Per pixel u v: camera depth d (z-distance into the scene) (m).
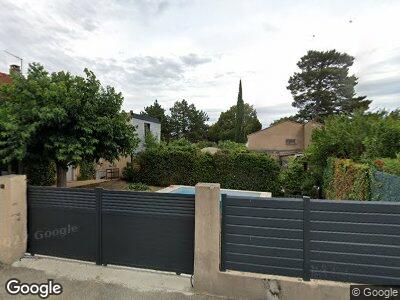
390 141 7.08
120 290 3.68
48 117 7.99
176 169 16.75
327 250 3.40
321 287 3.32
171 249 4.07
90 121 9.48
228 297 3.55
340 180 7.95
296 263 3.50
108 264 4.36
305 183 12.55
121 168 20.11
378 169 5.53
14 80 8.76
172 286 3.76
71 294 3.61
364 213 3.28
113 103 10.42
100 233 4.38
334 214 3.37
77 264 4.40
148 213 4.15
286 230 3.53
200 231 3.62
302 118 38.12
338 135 9.32
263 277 3.48
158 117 57.41
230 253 3.70
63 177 10.72
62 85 8.71
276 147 32.91
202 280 3.63
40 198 4.73
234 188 15.45
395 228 3.20
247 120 56.47
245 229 3.65
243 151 15.73
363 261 3.29
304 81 37.59
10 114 8.06
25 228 4.70
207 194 3.60
